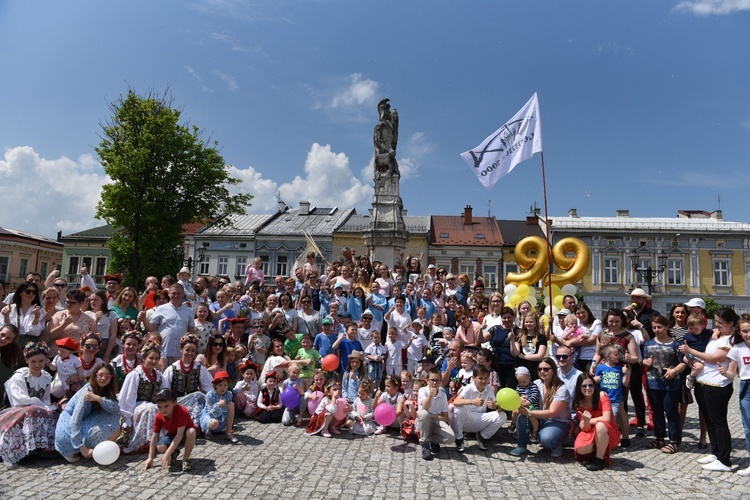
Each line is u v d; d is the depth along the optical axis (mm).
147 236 26547
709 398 6617
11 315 7645
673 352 7324
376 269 13844
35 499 5066
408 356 10719
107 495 5250
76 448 6242
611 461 6793
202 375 7641
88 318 8109
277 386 8859
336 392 8078
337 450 7137
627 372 7645
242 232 44438
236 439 7461
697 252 40719
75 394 6547
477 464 6672
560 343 8633
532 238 14336
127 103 27297
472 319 11016
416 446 7461
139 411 6684
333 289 12062
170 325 8555
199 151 28547
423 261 41750
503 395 6801
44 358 6633
